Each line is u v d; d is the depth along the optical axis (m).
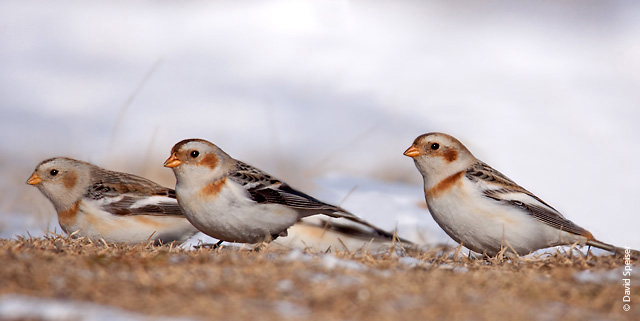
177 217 9.02
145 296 5.12
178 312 4.86
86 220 8.93
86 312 4.75
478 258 8.33
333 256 6.64
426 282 5.68
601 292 5.74
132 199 8.97
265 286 5.43
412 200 12.04
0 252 6.30
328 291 5.36
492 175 8.44
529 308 5.26
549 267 6.82
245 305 5.04
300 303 5.15
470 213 8.27
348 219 9.43
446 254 8.18
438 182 8.45
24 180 13.53
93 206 8.92
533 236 8.34
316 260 6.21
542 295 5.61
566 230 8.38
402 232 10.32
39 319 4.62
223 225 8.21
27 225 10.61
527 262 7.09
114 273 5.66
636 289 5.89
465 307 5.16
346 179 13.59
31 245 7.00
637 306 5.48
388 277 5.79
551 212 8.40
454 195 8.34
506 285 5.82
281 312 4.94
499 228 8.26
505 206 8.26
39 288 5.19
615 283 6.05
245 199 8.16
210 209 8.14
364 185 13.05
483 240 8.37
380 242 9.45
